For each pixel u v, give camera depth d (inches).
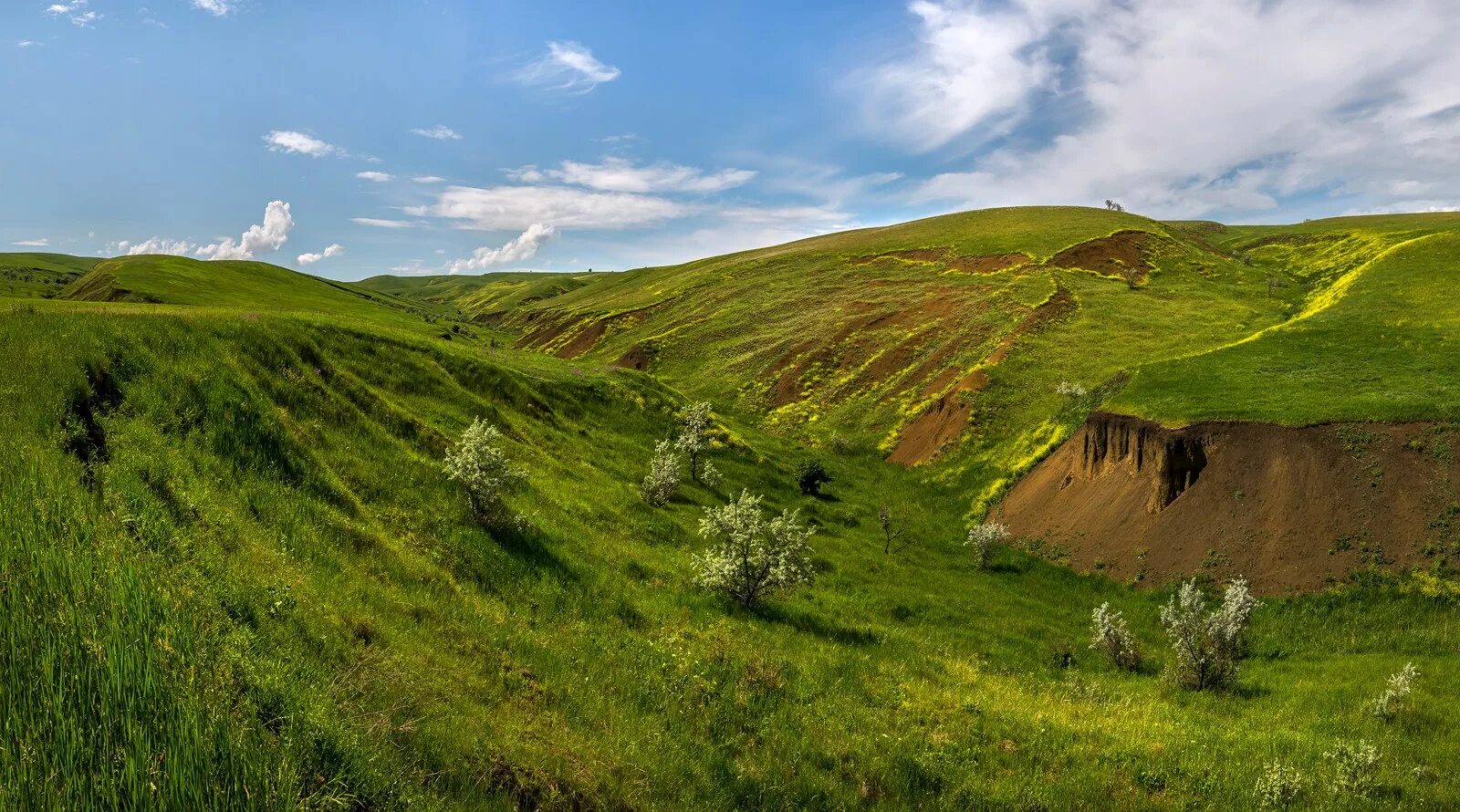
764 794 421.1
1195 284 2869.1
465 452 819.4
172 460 569.6
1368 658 788.0
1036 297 2667.3
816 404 2440.9
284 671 311.0
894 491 1711.4
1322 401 1175.0
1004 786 475.2
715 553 1011.9
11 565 263.1
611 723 450.3
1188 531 1090.1
